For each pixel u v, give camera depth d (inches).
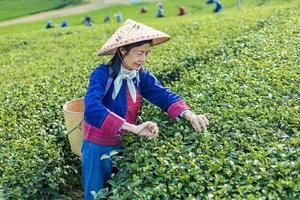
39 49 653.3
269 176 180.5
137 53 206.8
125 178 200.2
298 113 231.6
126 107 217.3
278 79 279.0
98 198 199.0
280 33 424.2
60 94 347.9
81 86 363.9
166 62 403.9
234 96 259.3
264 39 405.4
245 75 297.6
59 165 269.9
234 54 383.6
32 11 1619.1
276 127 223.5
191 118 217.8
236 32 508.7
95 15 1453.0
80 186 290.2
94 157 214.4
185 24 660.1
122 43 203.8
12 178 241.4
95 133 212.2
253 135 212.5
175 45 479.2
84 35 730.2
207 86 283.4
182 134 222.5
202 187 180.9
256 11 674.2
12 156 259.0
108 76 212.8
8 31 1280.8
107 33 728.3
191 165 193.2
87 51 570.3
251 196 169.3
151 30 208.8
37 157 257.1
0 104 351.3
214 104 254.8
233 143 210.1
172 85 317.7
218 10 1124.5
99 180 216.4
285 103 246.1
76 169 290.5
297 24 458.9
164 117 242.5
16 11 1627.7
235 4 1183.6
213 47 442.6
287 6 669.9
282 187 172.1
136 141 217.5
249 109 237.6
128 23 214.4
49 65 506.0
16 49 699.4
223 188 177.0
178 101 223.3
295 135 212.5
